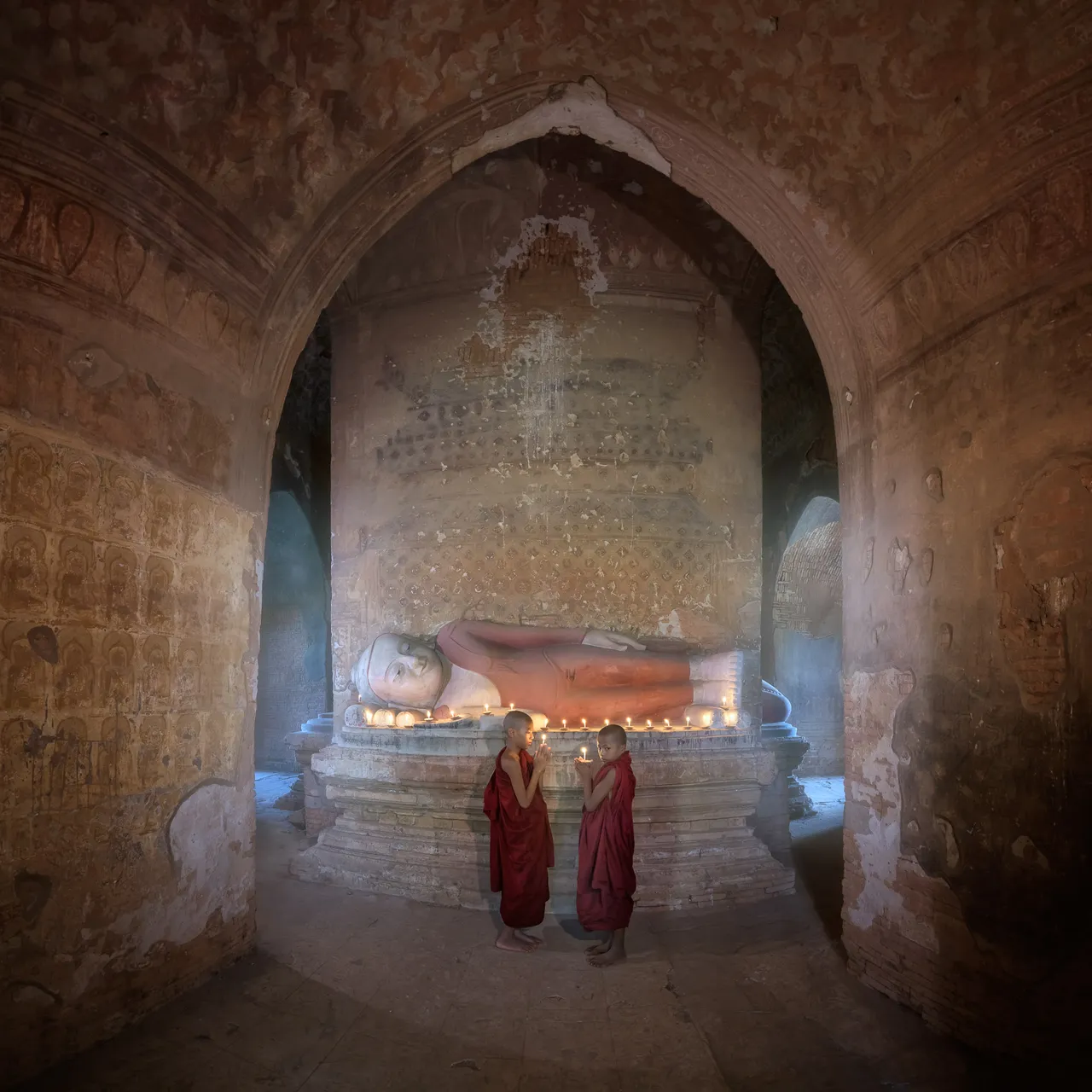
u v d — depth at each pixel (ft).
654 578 21.15
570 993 13.21
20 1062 9.80
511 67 14.84
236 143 12.98
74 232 10.89
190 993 12.55
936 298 12.48
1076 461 9.77
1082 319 9.83
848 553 14.89
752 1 12.73
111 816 11.37
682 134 15.31
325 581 32.86
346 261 16.14
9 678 9.93
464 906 17.56
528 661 19.43
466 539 21.33
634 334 21.65
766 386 32.65
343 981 13.50
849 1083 10.28
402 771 18.52
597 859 14.44
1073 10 9.60
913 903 12.33
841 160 13.51
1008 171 10.81
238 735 14.49
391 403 22.31
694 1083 10.43
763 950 14.99
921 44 11.42
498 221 21.68
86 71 10.64
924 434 12.71
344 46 13.07
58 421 10.78
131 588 11.98
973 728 11.26
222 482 14.40
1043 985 9.84
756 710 21.39
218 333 14.11
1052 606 10.00
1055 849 9.76
